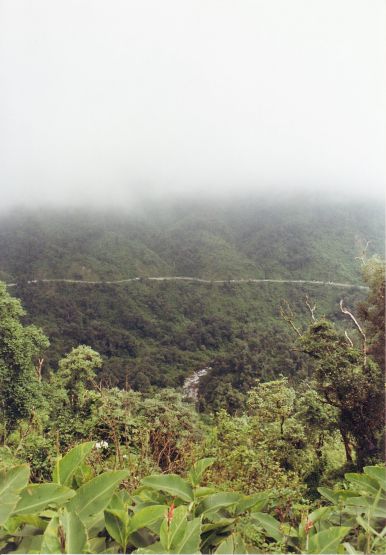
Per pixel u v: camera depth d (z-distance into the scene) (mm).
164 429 4488
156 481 1575
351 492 1700
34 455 4371
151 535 1356
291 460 7043
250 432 6711
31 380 11938
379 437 7316
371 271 7668
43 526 1284
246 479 4395
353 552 1265
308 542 1312
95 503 1346
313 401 7707
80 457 1557
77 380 10867
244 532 1501
